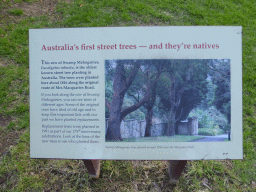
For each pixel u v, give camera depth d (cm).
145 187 200
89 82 141
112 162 212
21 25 298
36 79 143
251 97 258
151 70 141
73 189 198
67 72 142
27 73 266
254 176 208
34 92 143
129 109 142
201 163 211
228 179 206
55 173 206
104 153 142
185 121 142
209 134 141
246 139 233
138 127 142
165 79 141
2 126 234
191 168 207
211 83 141
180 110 142
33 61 143
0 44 278
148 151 141
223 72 140
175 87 142
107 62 141
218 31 139
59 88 143
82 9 314
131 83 142
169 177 199
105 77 141
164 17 313
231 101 141
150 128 142
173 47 139
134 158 141
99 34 140
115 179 204
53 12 314
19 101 250
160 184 201
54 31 142
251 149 225
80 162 211
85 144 142
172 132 142
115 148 141
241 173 209
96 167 183
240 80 140
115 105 142
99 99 141
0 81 256
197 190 199
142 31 139
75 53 142
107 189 199
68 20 303
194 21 314
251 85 266
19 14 307
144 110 142
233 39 139
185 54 139
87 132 142
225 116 141
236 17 319
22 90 255
